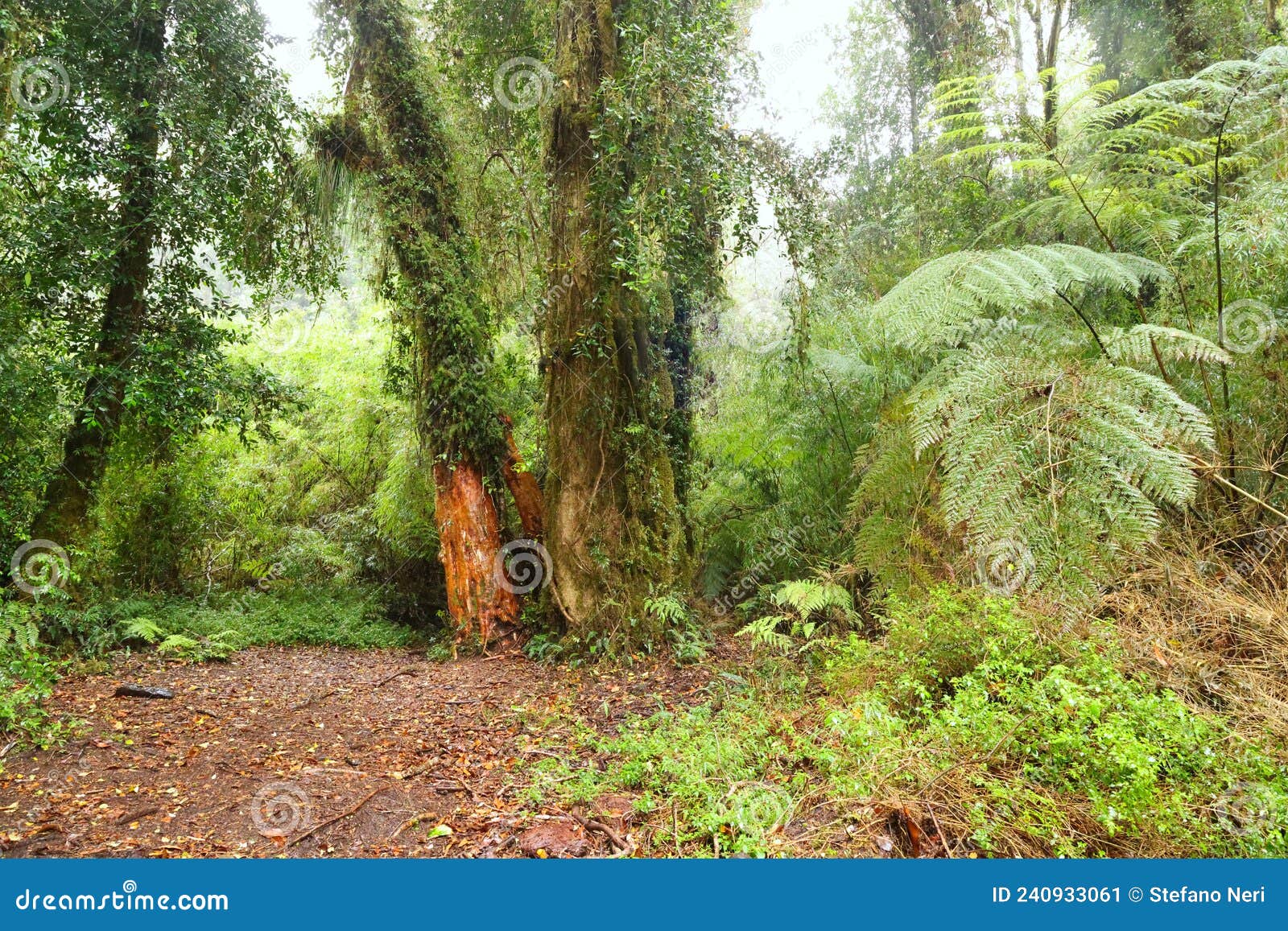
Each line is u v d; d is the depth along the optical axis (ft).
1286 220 10.89
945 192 22.18
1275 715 8.79
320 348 39.27
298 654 24.82
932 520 13.10
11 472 20.44
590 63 22.20
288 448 36.52
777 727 12.76
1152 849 7.65
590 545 21.98
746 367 26.78
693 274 21.89
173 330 22.80
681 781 11.03
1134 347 10.27
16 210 18.81
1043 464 9.48
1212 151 12.16
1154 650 10.12
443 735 15.49
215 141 21.70
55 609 20.27
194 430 23.21
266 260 26.40
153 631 22.62
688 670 19.60
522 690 19.11
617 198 21.13
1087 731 8.61
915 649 12.01
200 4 21.83
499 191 27.63
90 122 20.57
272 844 10.23
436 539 30.50
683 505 24.20
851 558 18.66
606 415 22.30
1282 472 11.10
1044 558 9.23
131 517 26.08
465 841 10.24
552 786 12.09
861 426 18.92
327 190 26.05
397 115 25.68
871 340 18.44
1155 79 22.31
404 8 26.14
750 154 20.62
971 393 10.34
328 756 14.02
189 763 13.44
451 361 25.17
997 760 9.02
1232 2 20.35
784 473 22.66
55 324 21.39
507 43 27.04
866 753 9.72
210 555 32.58
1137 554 10.67
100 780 12.48
